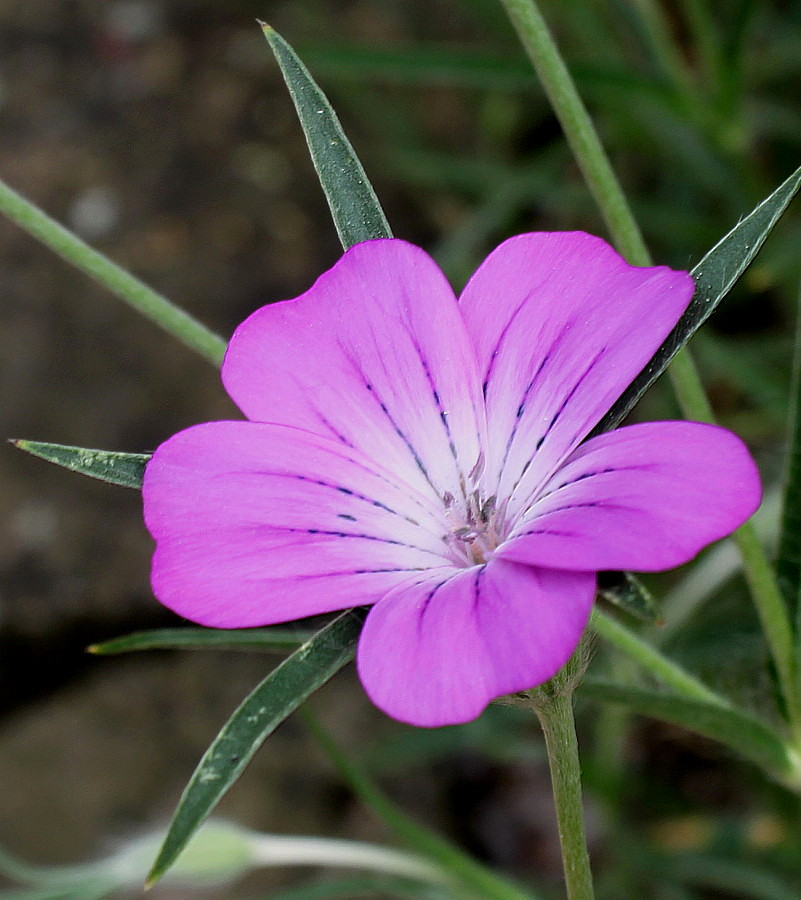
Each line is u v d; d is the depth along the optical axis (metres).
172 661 0.31
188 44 0.41
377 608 0.18
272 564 0.19
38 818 0.28
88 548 0.31
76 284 0.35
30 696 0.31
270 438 0.19
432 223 0.39
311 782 0.29
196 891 0.27
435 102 0.41
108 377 0.34
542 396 0.20
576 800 0.19
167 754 0.29
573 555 0.18
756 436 0.31
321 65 0.28
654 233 0.33
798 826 0.26
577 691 0.20
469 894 0.23
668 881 0.27
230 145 0.39
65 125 0.39
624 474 0.18
